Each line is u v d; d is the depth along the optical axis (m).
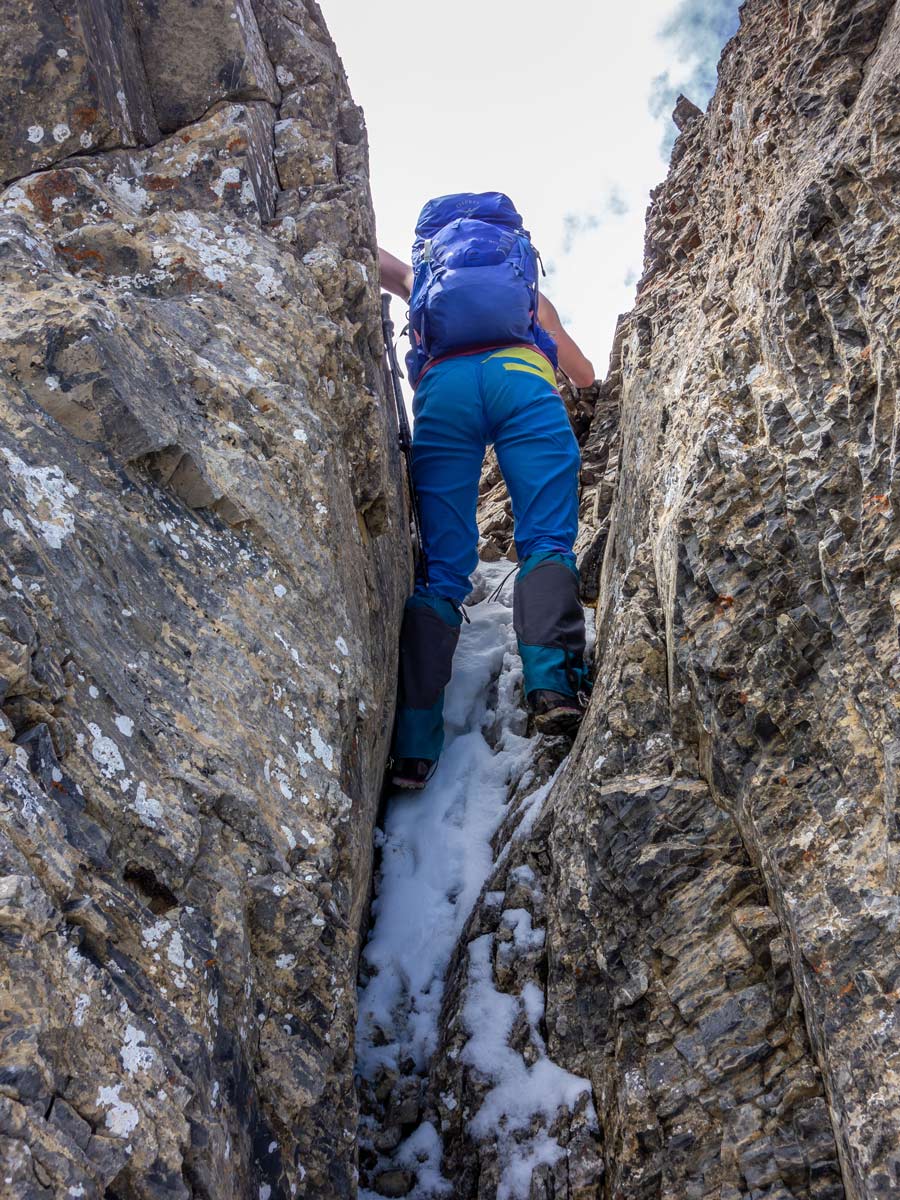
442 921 2.75
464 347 3.46
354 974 2.50
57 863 1.29
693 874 2.16
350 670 2.19
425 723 3.13
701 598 2.25
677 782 2.28
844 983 1.73
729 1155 1.82
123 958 1.35
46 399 1.81
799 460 2.16
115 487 1.82
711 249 3.59
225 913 1.56
